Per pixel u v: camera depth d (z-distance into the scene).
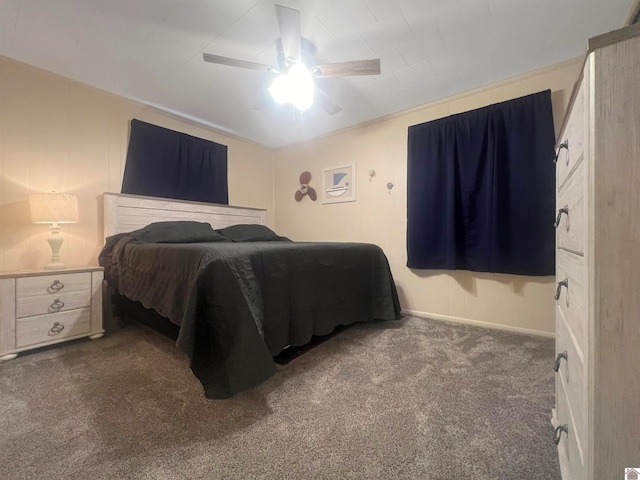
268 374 1.30
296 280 1.76
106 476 0.90
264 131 3.59
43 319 1.91
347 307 2.23
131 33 1.85
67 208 2.10
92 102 2.52
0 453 0.99
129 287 2.03
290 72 1.78
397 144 3.07
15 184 2.13
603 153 0.55
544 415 1.23
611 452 0.55
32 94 2.20
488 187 2.44
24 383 1.47
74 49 2.01
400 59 2.13
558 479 0.90
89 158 2.50
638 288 0.52
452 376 1.57
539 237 2.22
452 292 2.70
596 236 0.56
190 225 2.66
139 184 2.77
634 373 0.53
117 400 1.31
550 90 2.22
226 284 1.32
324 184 3.70
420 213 2.82
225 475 0.91
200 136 3.37
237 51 2.03
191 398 1.33
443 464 0.96
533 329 2.31
